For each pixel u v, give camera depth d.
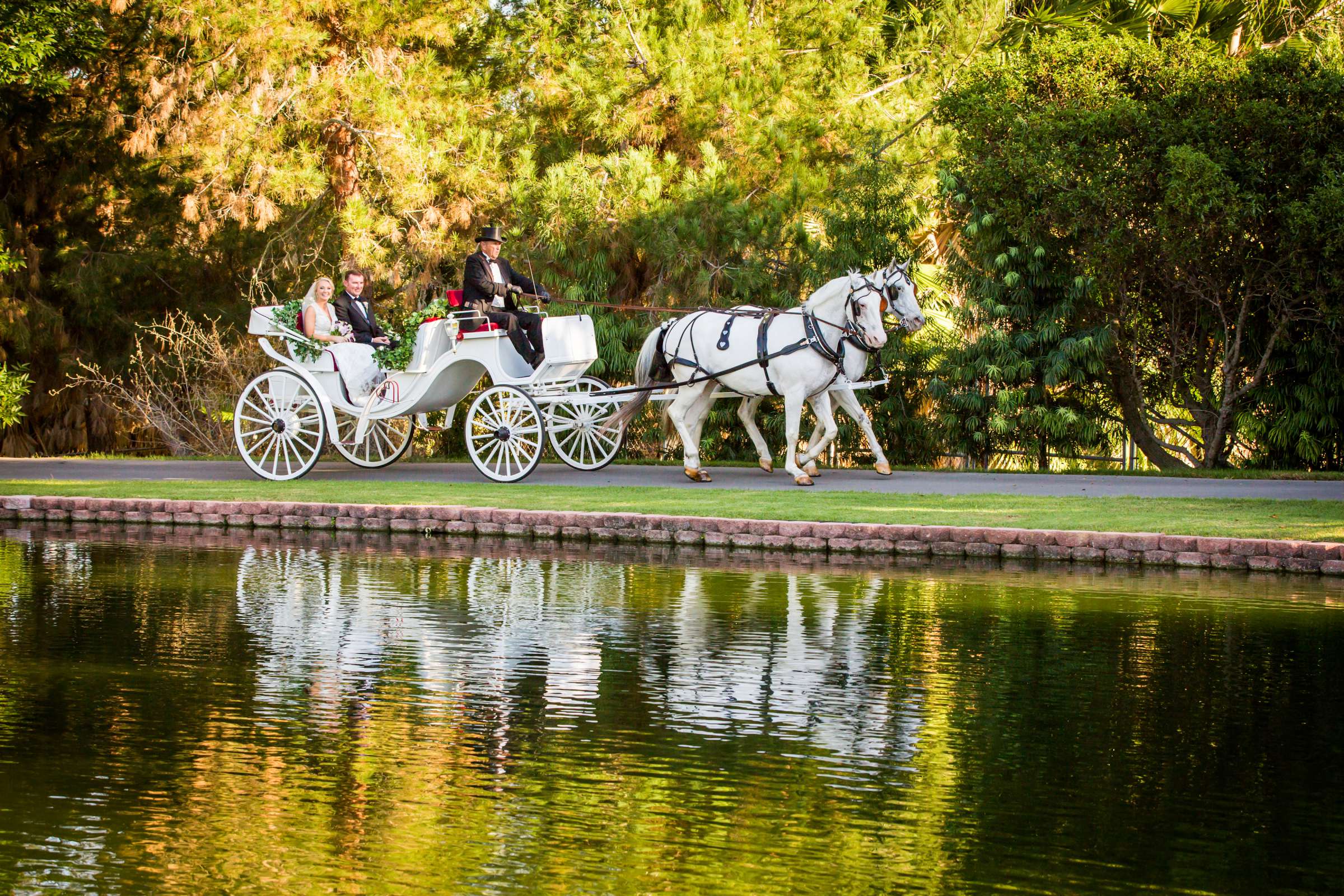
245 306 24.83
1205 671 6.74
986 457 20.03
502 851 4.18
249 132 21.05
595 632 7.59
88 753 5.19
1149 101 18.52
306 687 6.25
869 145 19.91
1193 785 4.90
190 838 4.27
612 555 10.96
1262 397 18.94
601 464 17.14
